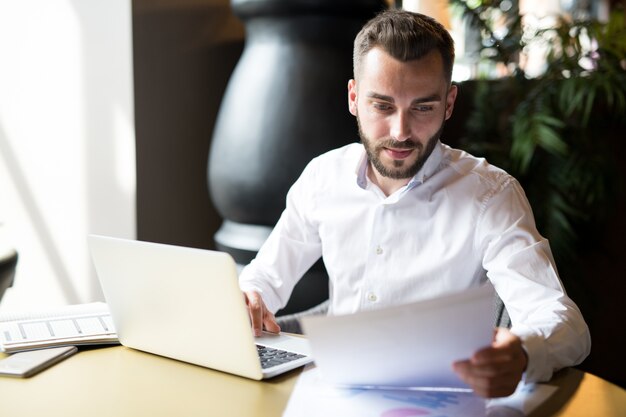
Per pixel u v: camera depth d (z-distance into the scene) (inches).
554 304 55.9
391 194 68.5
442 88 58.6
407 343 45.4
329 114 104.3
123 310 56.8
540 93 116.7
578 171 115.8
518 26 121.6
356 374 47.9
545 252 61.3
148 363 55.1
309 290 106.6
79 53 108.9
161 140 111.7
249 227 108.5
